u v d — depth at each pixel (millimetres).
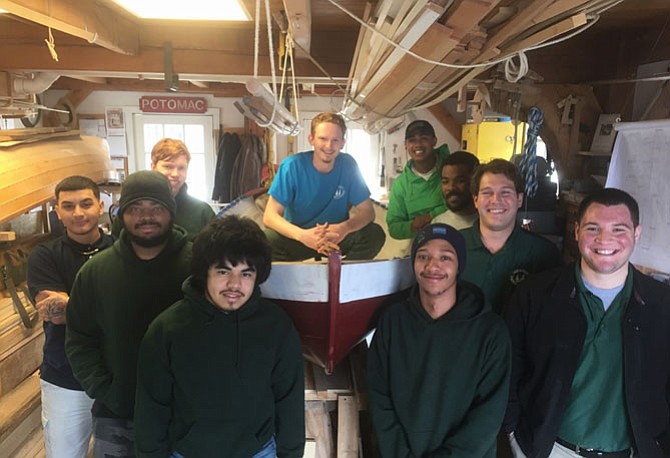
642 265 1702
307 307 1570
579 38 2695
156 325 1285
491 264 1692
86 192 1758
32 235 2930
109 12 2246
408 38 1163
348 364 1918
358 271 1551
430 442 1433
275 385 1360
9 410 2270
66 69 2619
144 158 5938
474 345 1420
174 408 1310
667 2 2057
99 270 1470
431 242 1416
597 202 1339
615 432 1371
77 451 1821
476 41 1293
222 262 1223
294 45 2047
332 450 1764
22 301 2602
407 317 1473
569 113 2707
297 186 2057
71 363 1500
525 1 1171
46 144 2666
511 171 1642
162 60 2672
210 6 2180
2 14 2254
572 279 1416
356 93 2352
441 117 5641
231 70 2689
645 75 2498
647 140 1673
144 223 1408
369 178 6102
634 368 1327
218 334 1268
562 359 1396
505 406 1417
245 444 1296
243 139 5816
